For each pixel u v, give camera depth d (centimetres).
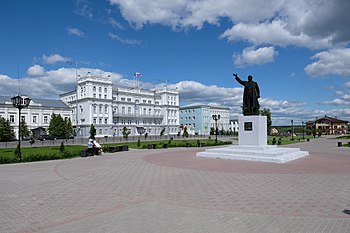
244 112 2241
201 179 1234
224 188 1045
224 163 1759
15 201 895
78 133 8344
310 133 10619
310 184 1095
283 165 1645
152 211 771
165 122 10619
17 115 7481
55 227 654
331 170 1446
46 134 7694
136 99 9856
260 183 1127
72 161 2039
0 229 646
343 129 12912
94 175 1390
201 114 11794
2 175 1412
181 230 623
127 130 8475
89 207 819
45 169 1628
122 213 756
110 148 2831
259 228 628
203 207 804
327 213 730
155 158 2147
